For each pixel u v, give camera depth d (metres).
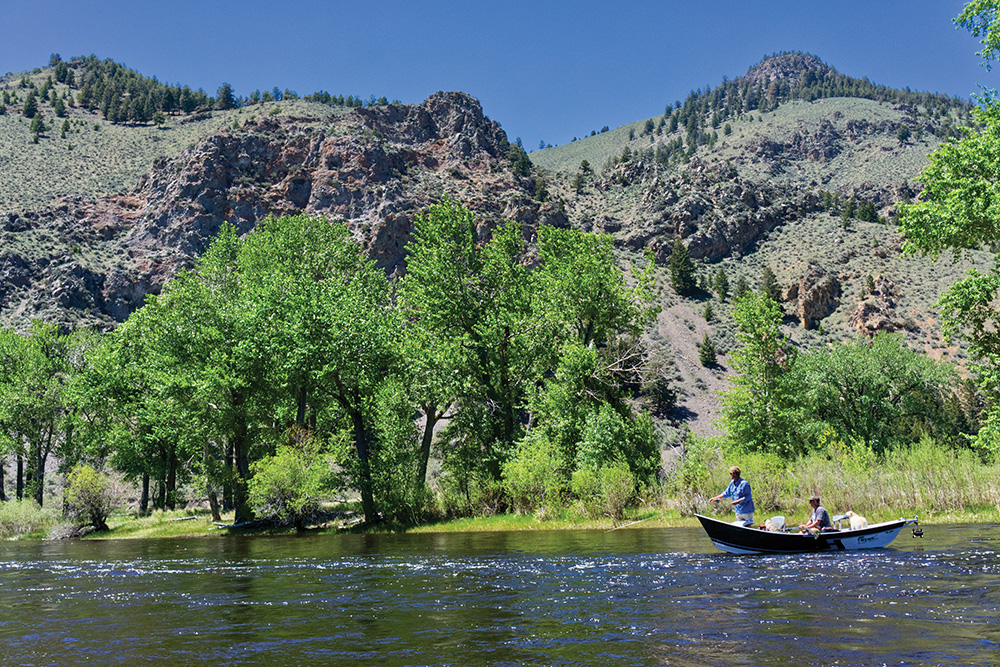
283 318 34.12
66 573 15.95
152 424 40.94
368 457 33.31
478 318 37.31
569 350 33.81
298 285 35.06
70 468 48.22
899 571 11.99
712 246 152.25
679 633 7.59
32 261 107.25
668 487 28.14
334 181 132.88
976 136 23.38
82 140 170.62
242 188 129.75
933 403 62.31
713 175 173.38
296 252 46.06
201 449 39.50
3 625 9.09
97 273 108.94
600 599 10.02
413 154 160.88
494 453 33.09
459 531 27.66
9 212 117.44
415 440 34.06
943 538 17.03
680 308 129.50
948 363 60.94
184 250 118.62
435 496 32.62
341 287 35.62
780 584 11.00
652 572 12.91
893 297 124.12
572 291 37.09
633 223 162.38
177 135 183.38
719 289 135.12
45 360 49.94
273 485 30.08
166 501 45.75
